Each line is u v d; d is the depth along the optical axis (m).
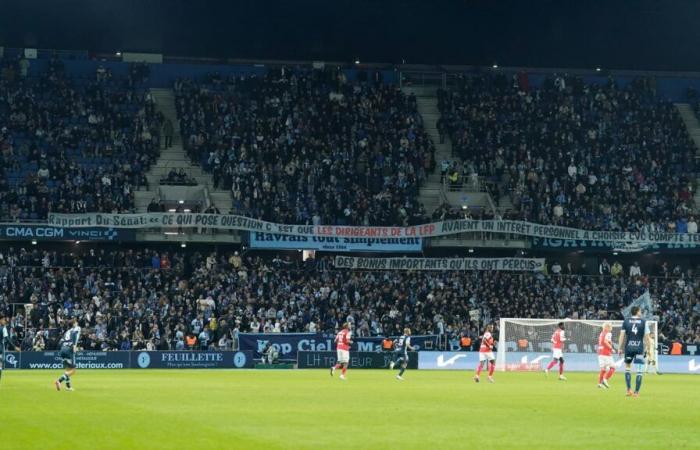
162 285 71.75
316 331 69.69
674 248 78.38
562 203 80.81
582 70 96.12
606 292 77.38
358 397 34.50
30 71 86.69
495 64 94.25
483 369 65.75
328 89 89.06
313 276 75.19
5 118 80.44
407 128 86.12
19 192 74.00
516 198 80.56
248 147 81.12
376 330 70.56
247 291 72.12
